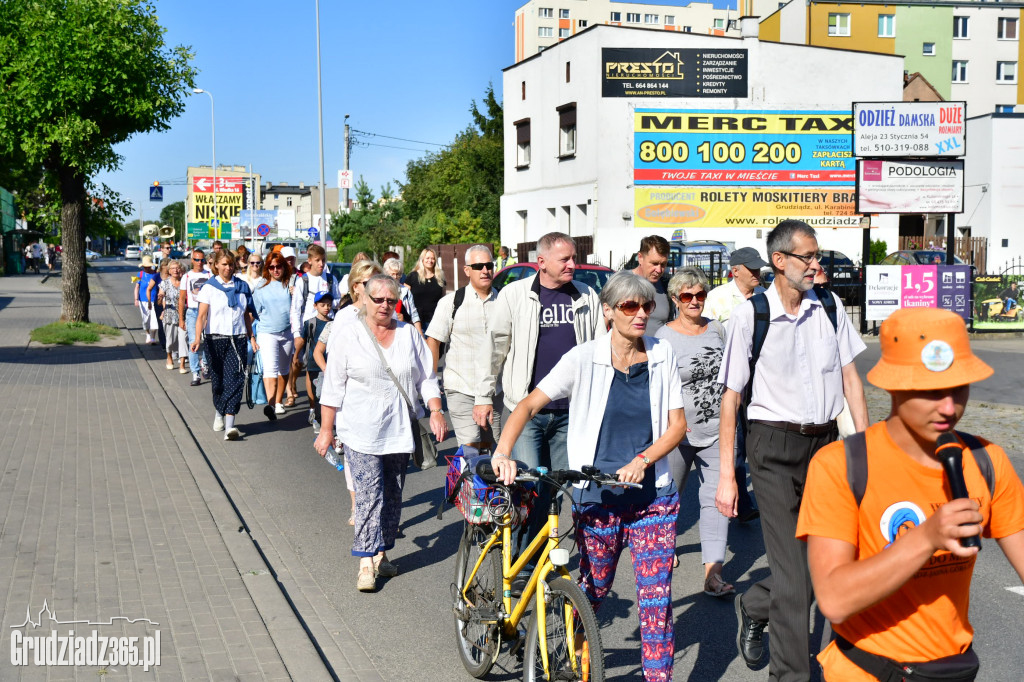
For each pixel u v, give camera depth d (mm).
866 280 19859
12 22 19172
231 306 9914
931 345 2111
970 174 38719
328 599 5453
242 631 4629
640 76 34188
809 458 4102
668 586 3842
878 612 2303
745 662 4449
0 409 10977
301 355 11469
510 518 4027
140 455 8711
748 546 6504
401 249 48594
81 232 21469
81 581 5297
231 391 9961
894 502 2262
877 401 12320
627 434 3949
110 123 20453
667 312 6930
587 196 35125
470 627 4387
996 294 20359
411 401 5680
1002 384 13344
